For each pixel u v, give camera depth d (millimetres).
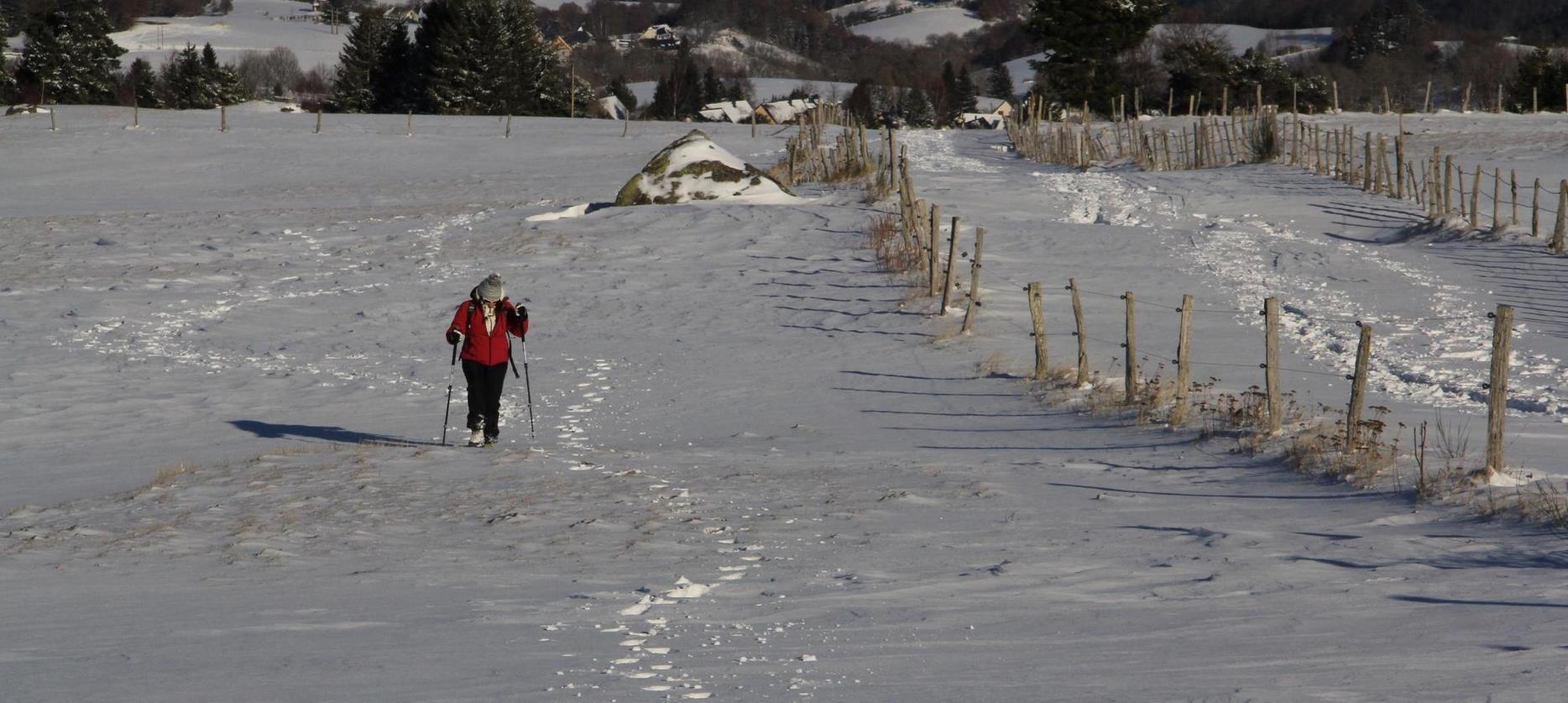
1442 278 42000
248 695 7805
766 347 35312
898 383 29625
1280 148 75062
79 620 10742
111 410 29156
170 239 54469
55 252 51656
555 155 87000
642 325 39000
